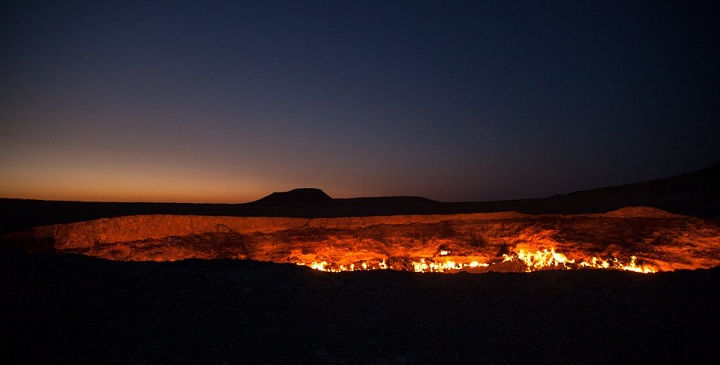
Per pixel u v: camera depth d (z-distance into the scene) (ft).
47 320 16.39
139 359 13.87
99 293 19.81
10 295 18.63
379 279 24.02
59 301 18.37
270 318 17.83
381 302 20.03
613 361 14.15
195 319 17.42
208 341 15.38
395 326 17.20
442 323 17.52
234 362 13.88
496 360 14.32
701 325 16.69
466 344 15.55
